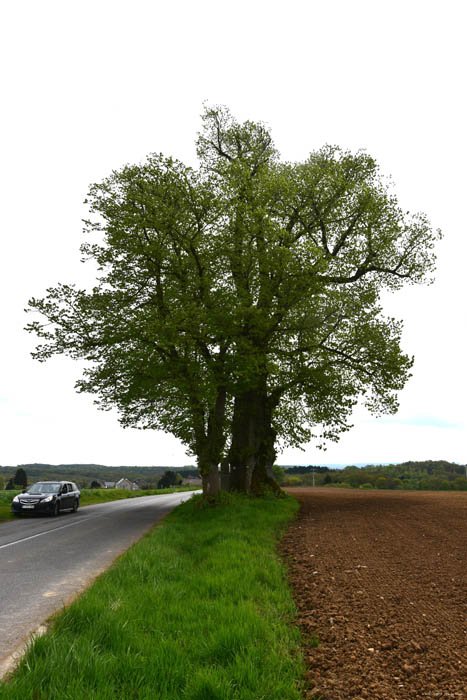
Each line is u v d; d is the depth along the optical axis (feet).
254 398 76.69
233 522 46.39
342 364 74.43
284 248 62.64
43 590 23.79
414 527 39.04
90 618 16.53
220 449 65.72
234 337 63.10
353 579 23.26
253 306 59.82
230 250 65.62
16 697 10.94
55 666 12.35
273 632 16.26
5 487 228.84
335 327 74.69
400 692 11.93
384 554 28.76
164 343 58.49
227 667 13.23
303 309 70.18
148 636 15.37
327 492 112.68
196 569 27.40
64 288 65.21
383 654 14.37
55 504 72.02
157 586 21.70
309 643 15.65
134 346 66.08
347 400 72.59
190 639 15.25
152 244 64.75
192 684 11.91
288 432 84.07
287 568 27.20
